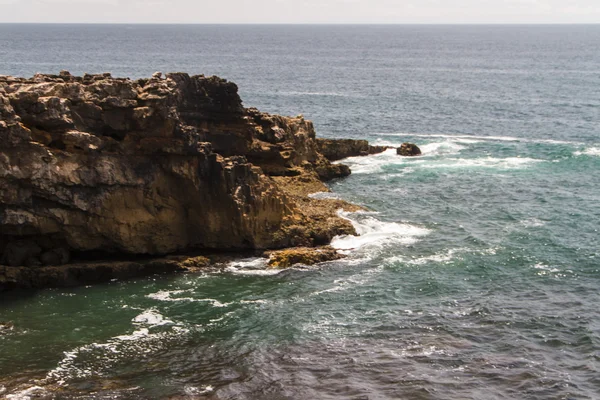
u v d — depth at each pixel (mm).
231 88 61844
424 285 47188
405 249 53375
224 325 41469
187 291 45688
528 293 46281
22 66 197875
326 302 44594
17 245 46406
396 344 39531
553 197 68188
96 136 47500
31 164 44750
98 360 37281
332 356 38281
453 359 37938
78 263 47406
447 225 59281
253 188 51500
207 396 34250
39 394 33750
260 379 35906
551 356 38438
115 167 47531
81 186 46625
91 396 33781
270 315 42750
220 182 49906
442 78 196750
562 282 48000
